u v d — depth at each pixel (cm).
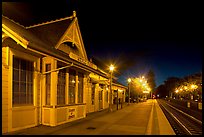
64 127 1200
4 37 954
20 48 1059
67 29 1522
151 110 2617
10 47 999
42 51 1039
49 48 1189
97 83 2353
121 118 1694
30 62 1159
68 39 1560
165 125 1473
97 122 1431
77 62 1393
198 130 1405
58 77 1330
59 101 1334
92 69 1617
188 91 7775
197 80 5888
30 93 1152
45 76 1247
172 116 2245
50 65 1244
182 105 4569
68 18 1634
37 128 1123
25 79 1115
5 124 962
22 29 1287
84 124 1337
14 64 1043
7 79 979
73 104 1465
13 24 1260
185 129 1437
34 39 1177
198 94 5916
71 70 1504
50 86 1239
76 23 1647
